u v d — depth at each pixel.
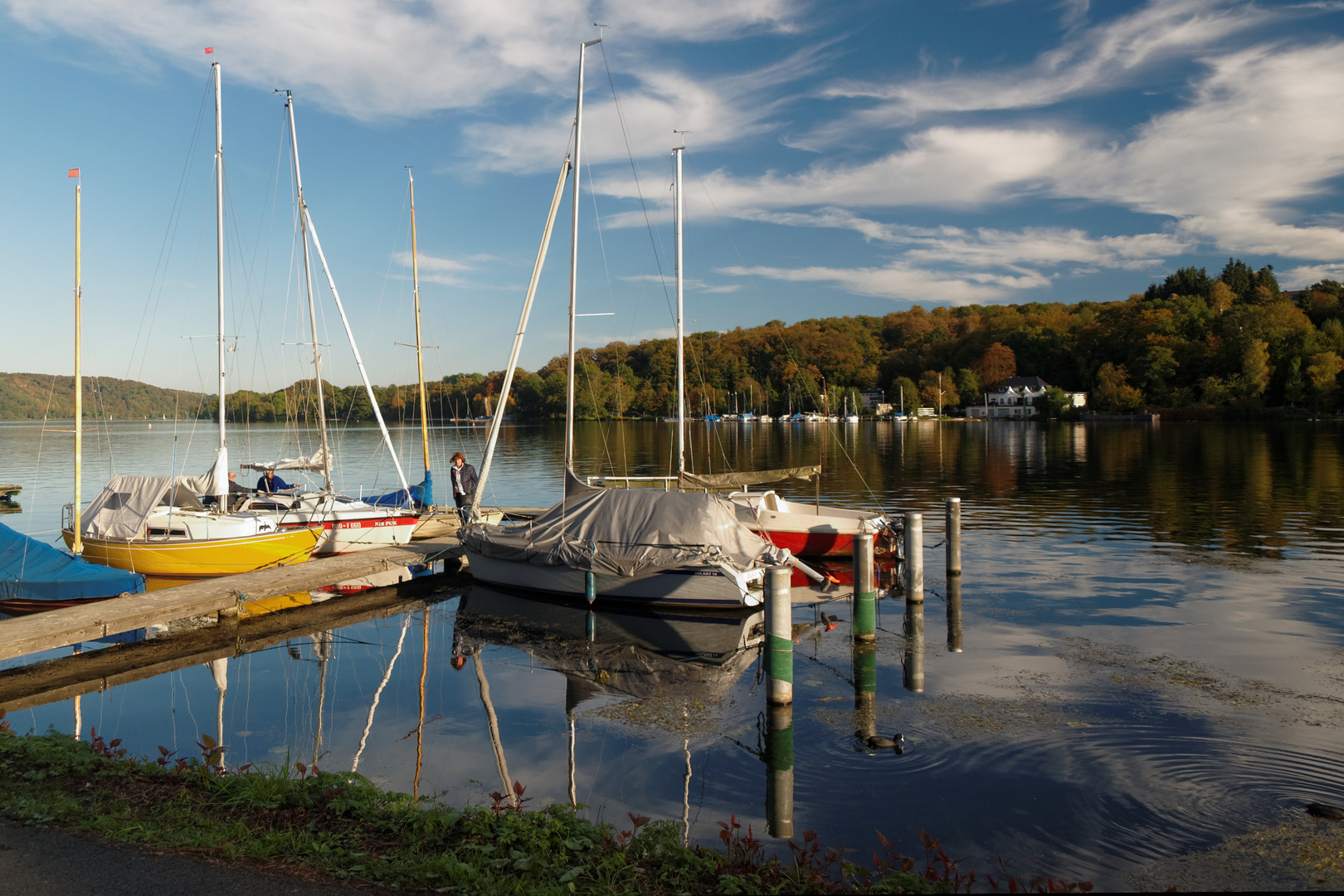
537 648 12.85
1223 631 12.39
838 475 38.59
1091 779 7.63
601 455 55.44
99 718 9.77
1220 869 6.05
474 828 5.73
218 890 4.77
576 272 18.83
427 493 24.69
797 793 7.50
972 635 12.70
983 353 141.38
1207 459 43.16
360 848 5.39
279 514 19.45
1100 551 18.91
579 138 19.25
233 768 8.11
